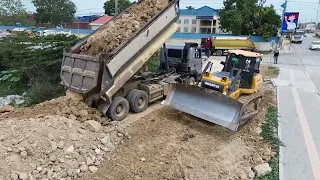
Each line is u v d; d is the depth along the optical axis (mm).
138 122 9164
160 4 10742
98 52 9023
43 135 6621
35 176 5723
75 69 8789
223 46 30203
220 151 7492
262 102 11773
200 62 14047
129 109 10008
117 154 7207
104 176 6207
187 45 13195
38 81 16031
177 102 9359
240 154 7355
